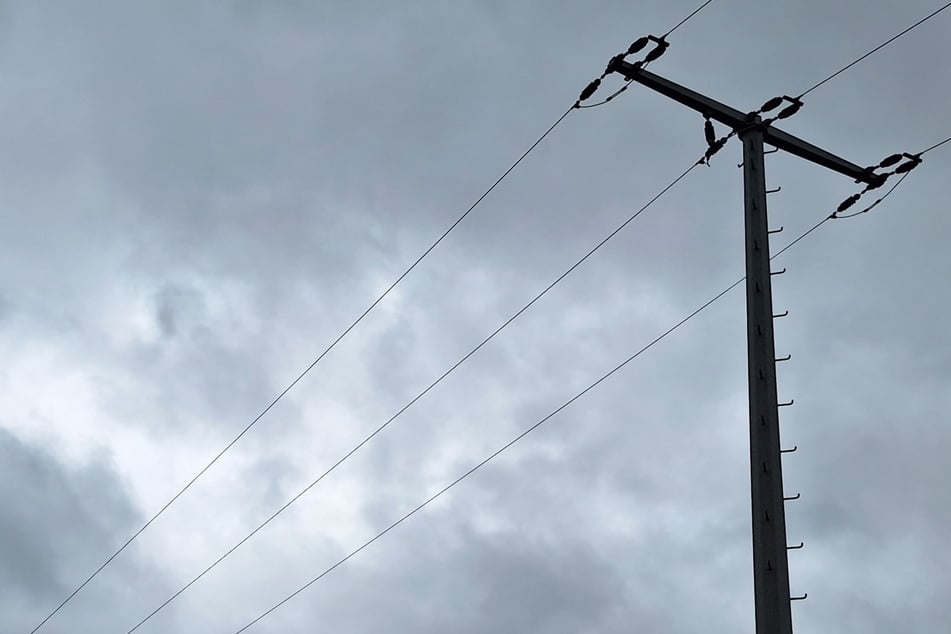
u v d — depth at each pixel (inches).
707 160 867.4
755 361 740.0
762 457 703.7
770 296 763.4
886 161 876.6
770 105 826.8
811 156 864.3
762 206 800.3
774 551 672.4
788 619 655.1
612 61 849.5
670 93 850.1
